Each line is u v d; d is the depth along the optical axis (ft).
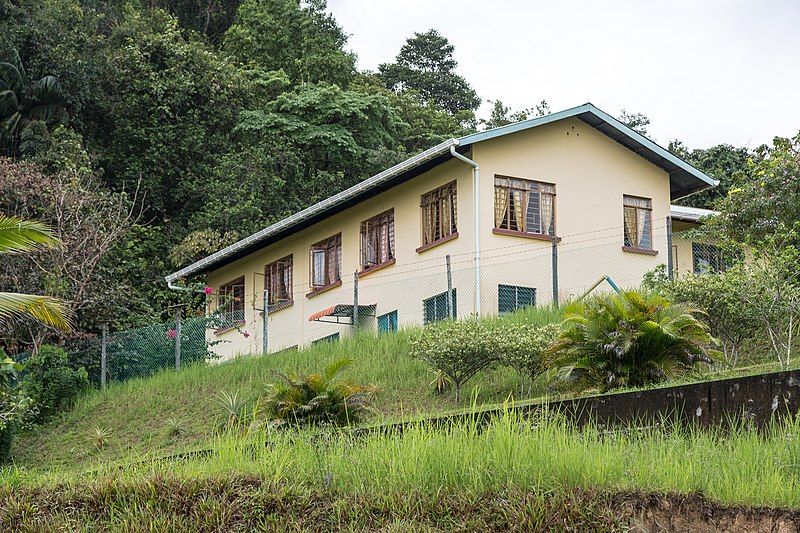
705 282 52.85
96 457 61.05
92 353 81.87
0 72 119.85
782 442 28.45
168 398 70.54
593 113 80.53
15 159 114.21
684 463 27.02
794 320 52.11
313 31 156.76
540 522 24.27
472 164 75.36
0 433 61.67
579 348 45.55
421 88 192.44
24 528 28.71
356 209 88.74
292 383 48.70
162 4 163.12
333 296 90.48
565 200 79.66
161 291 110.63
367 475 28.48
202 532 27.25
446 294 76.59
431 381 57.11
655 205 84.89
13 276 82.64
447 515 25.71
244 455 32.22
